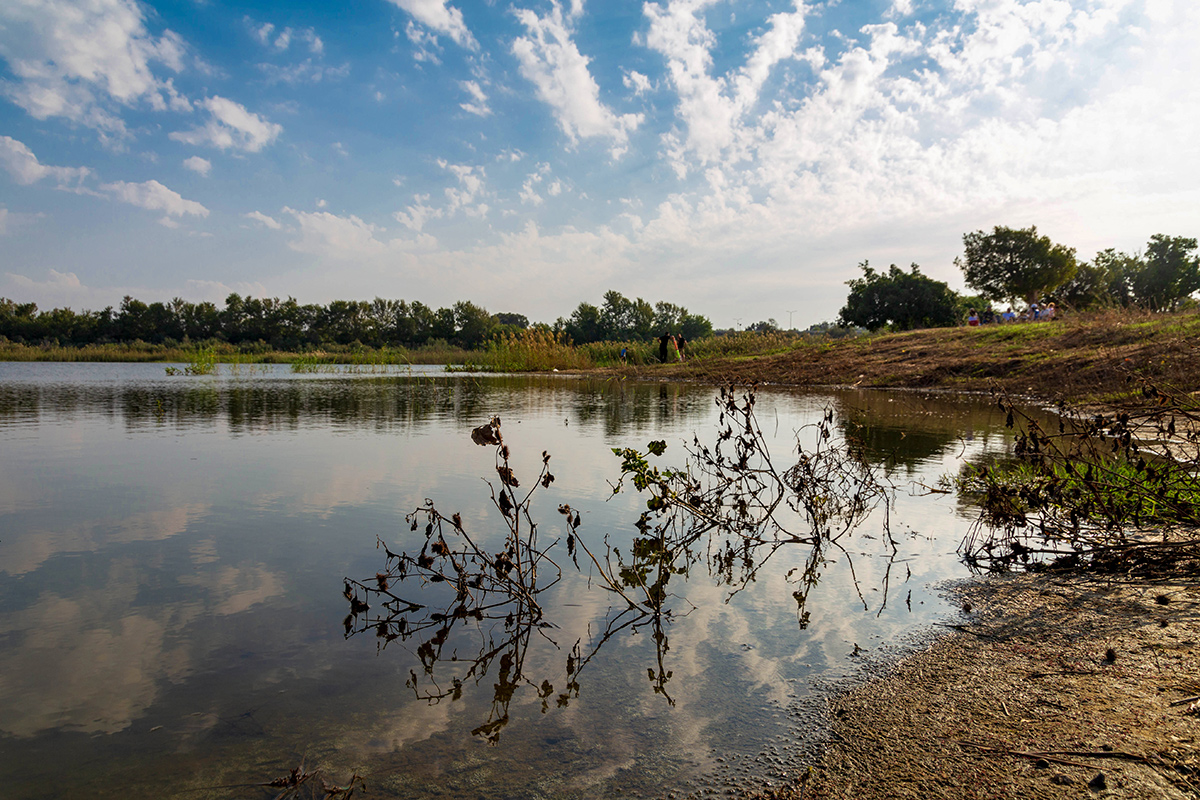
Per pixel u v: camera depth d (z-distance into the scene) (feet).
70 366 133.69
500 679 8.04
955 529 14.78
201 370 99.45
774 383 64.95
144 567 11.67
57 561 11.90
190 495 16.99
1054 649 8.50
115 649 8.54
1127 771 5.87
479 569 12.00
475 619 9.90
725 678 8.07
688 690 7.79
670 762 6.37
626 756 6.47
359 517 15.05
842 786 5.97
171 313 232.32
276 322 241.35
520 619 9.95
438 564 12.20
